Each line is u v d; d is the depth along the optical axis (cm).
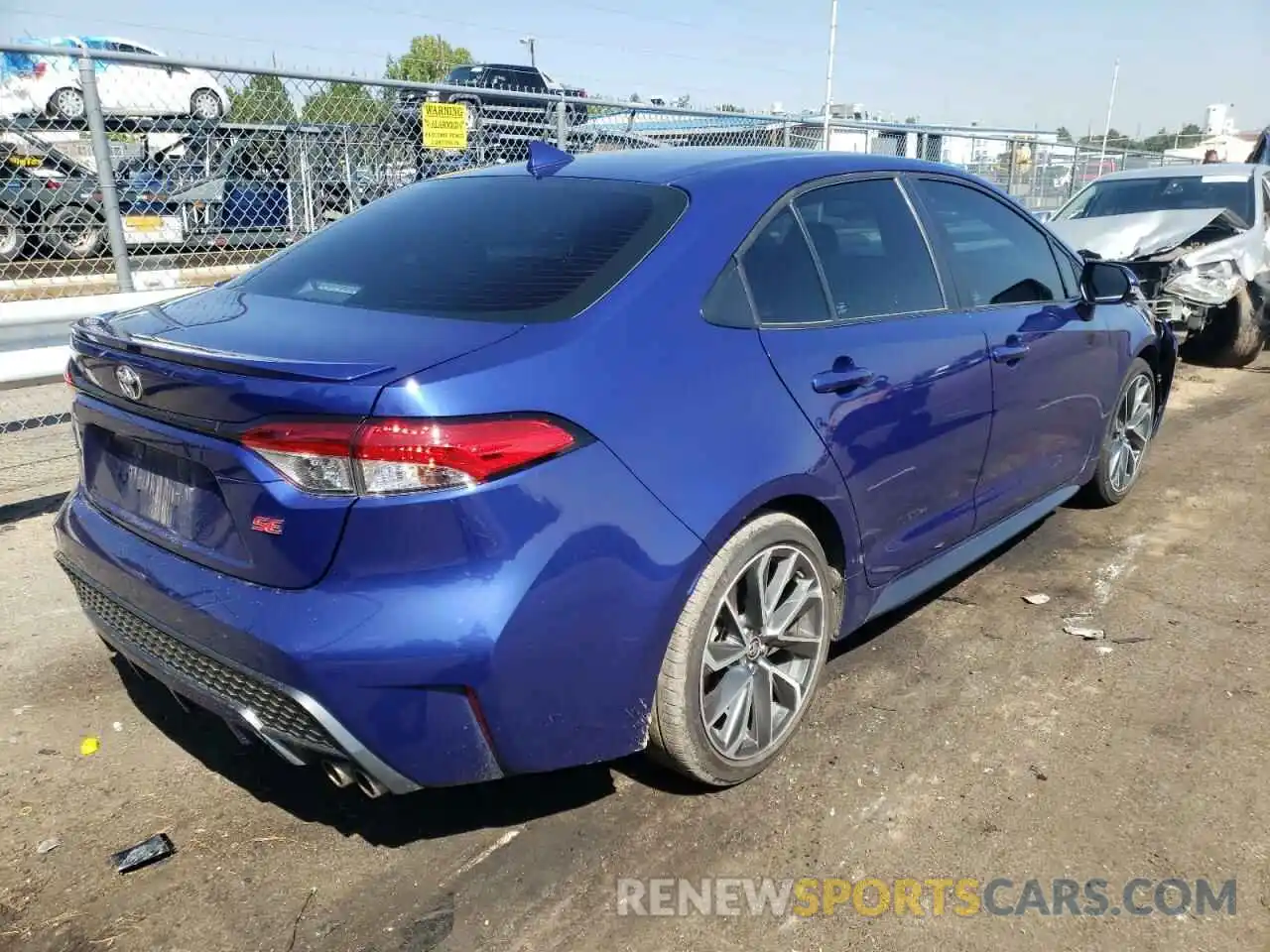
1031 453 398
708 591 249
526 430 215
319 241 322
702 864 252
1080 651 359
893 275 329
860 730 308
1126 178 982
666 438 240
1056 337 397
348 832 264
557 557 218
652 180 294
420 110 717
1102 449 470
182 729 311
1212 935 229
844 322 302
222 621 220
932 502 338
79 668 347
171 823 267
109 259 620
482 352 222
